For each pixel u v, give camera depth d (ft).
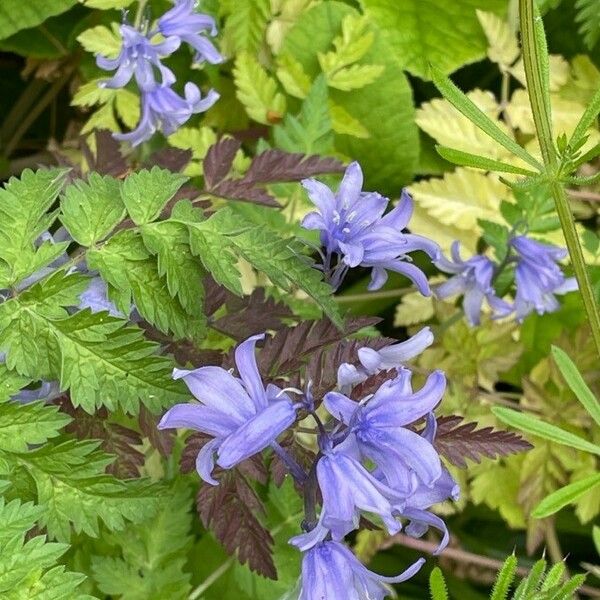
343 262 0.62
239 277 0.59
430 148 1.25
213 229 0.60
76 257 0.60
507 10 1.20
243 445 0.48
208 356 0.67
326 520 0.48
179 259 0.60
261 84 1.10
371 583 0.52
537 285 0.95
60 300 0.58
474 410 1.05
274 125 1.06
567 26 1.28
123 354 0.58
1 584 0.53
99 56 0.84
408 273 0.65
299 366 0.63
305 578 0.50
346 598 0.50
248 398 0.50
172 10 0.85
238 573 0.86
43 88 1.28
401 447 0.50
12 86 1.30
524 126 1.19
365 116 1.16
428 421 0.53
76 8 1.19
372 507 0.48
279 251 0.60
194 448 0.63
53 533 0.59
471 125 1.18
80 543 0.80
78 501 0.59
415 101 1.34
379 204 0.63
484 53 1.21
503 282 1.04
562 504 0.58
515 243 0.96
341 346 0.62
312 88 1.01
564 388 1.08
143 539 0.80
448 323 1.05
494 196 1.17
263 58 1.15
